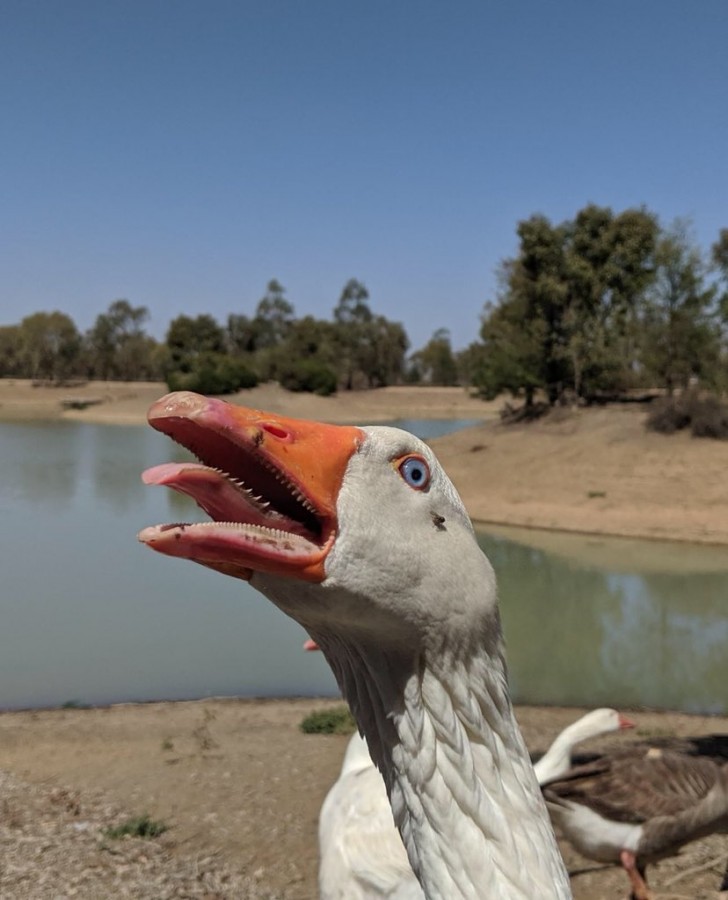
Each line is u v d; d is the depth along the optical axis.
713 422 29.73
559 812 5.20
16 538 21.09
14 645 13.00
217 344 96.69
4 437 50.47
